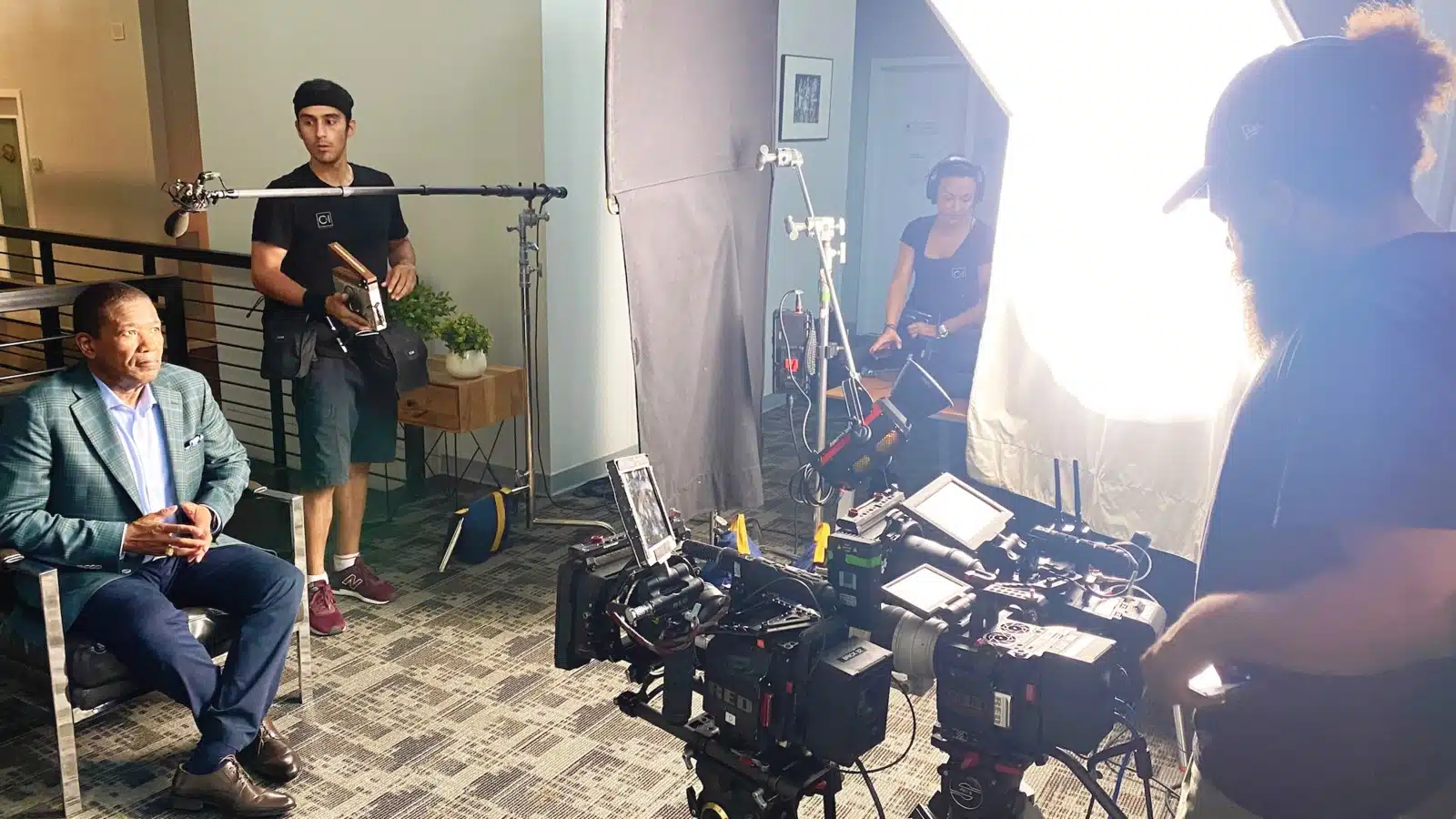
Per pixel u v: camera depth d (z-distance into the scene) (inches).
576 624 70.5
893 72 273.9
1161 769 98.6
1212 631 40.8
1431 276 35.3
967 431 127.3
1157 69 104.1
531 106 159.8
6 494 88.8
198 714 89.9
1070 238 113.5
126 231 277.1
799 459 182.7
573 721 107.2
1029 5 109.7
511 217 165.6
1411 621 35.6
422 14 166.2
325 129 124.5
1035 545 76.2
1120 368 111.1
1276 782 43.3
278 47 181.0
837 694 59.9
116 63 265.9
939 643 62.5
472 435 180.5
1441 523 34.1
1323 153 39.7
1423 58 39.0
